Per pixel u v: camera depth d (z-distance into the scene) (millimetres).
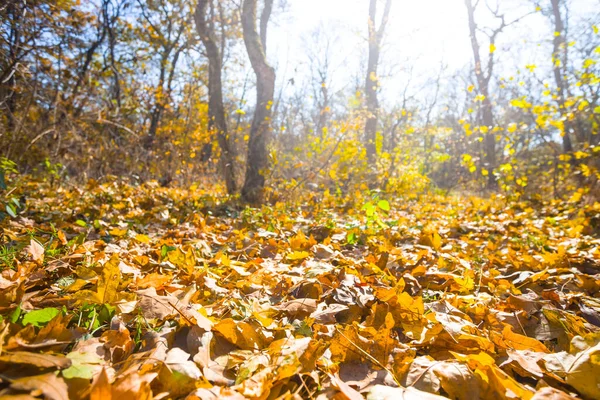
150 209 4852
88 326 1183
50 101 5707
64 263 1733
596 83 5453
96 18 8492
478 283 2117
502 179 7094
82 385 787
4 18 4359
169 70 13516
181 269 1947
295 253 2326
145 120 9195
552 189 7738
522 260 2539
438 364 1056
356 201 6344
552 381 1047
